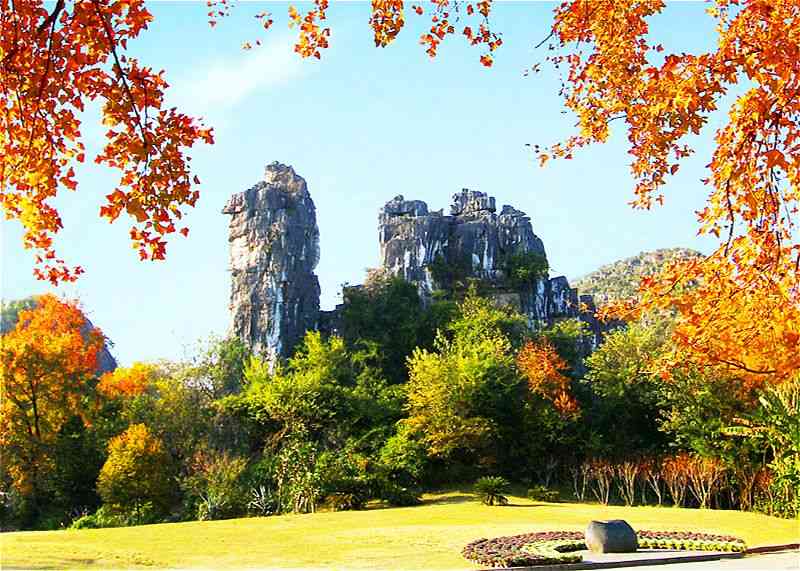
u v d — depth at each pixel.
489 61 8.61
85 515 36.81
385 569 15.42
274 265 69.44
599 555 17.16
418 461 40.19
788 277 7.19
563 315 77.44
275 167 76.12
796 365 7.54
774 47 6.38
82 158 7.09
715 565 16.16
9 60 6.86
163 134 6.88
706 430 35.38
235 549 18.22
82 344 45.59
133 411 44.69
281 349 67.62
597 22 8.45
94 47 6.86
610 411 45.47
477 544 18.52
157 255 6.88
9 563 15.12
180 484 36.34
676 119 6.74
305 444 37.50
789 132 6.65
